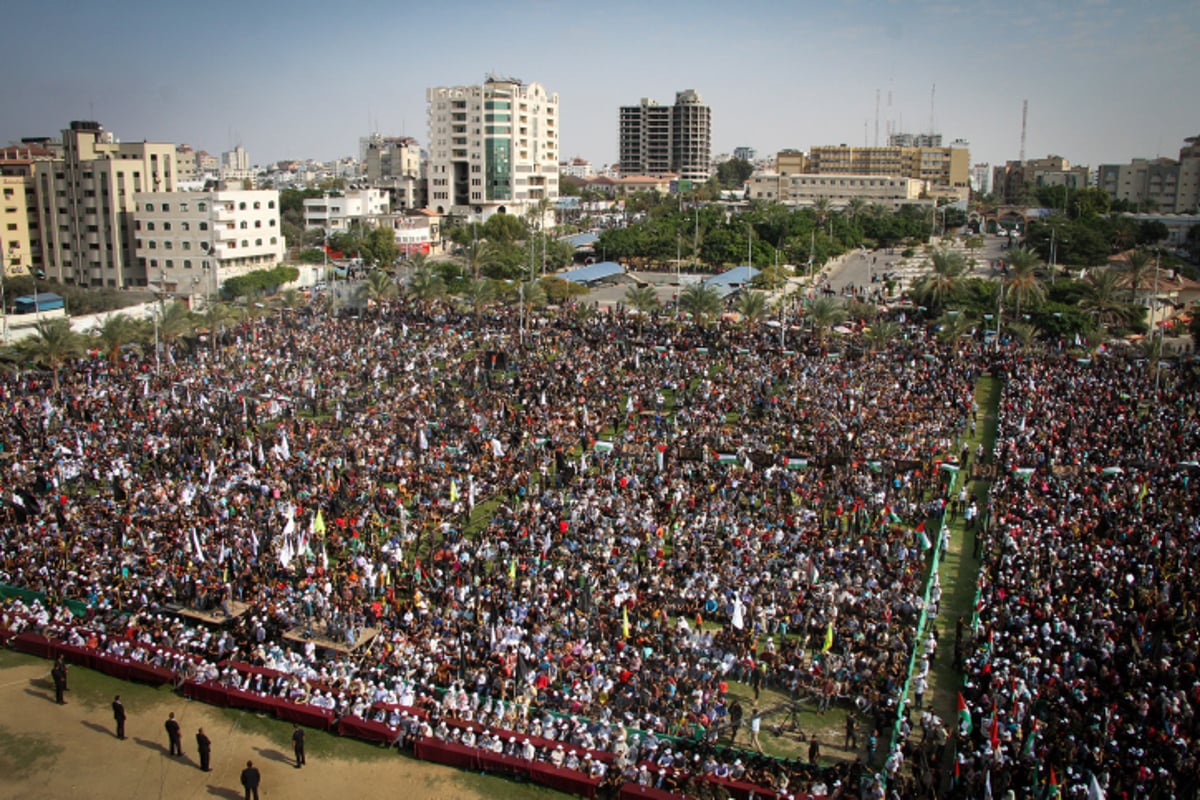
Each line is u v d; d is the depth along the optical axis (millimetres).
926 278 136875
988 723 38500
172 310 107438
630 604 49375
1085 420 74938
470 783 39281
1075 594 47375
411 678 44438
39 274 148125
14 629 49875
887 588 50062
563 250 183000
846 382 87500
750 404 83500
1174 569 49562
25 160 197000
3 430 75500
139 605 51406
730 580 51250
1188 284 146000
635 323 115562
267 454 72812
